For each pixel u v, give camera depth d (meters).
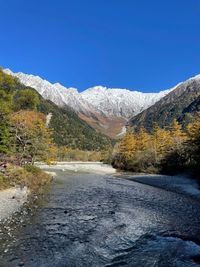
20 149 51.62
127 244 18.38
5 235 18.84
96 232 20.75
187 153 66.88
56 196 34.84
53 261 15.47
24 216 23.69
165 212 27.81
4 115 42.12
